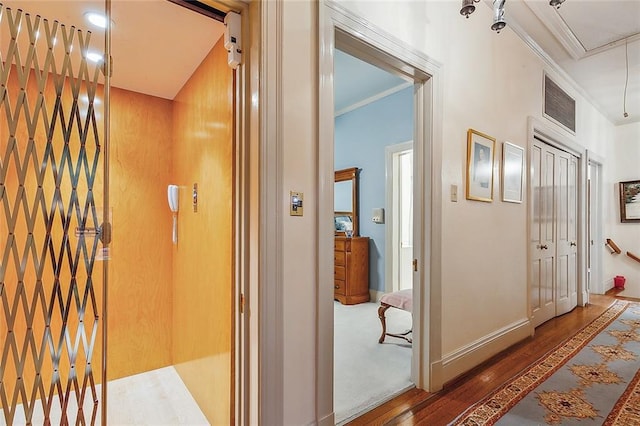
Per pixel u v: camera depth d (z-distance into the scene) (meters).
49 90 2.04
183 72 2.21
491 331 2.69
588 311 4.22
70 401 2.06
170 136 2.69
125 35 1.78
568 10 2.83
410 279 4.58
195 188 2.13
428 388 2.10
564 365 2.51
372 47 1.80
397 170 4.40
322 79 1.55
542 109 3.53
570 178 4.37
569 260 4.29
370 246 4.66
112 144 2.43
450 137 2.32
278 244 1.40
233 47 1.43
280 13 1.43
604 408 1.92
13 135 1.14
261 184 1.36
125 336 2.46
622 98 4.71
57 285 1.28
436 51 2.21
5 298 1.15
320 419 1.54
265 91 1.38
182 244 2.40
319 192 1.55
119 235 2.46
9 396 1.93
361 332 3.29
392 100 4.39
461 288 2.38
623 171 5.57
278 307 1.40
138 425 1.88
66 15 1.63
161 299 2.62
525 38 3.17
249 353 1.42
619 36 3.25
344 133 5.11
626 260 5.49
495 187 2.78
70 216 1.29
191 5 1.44
